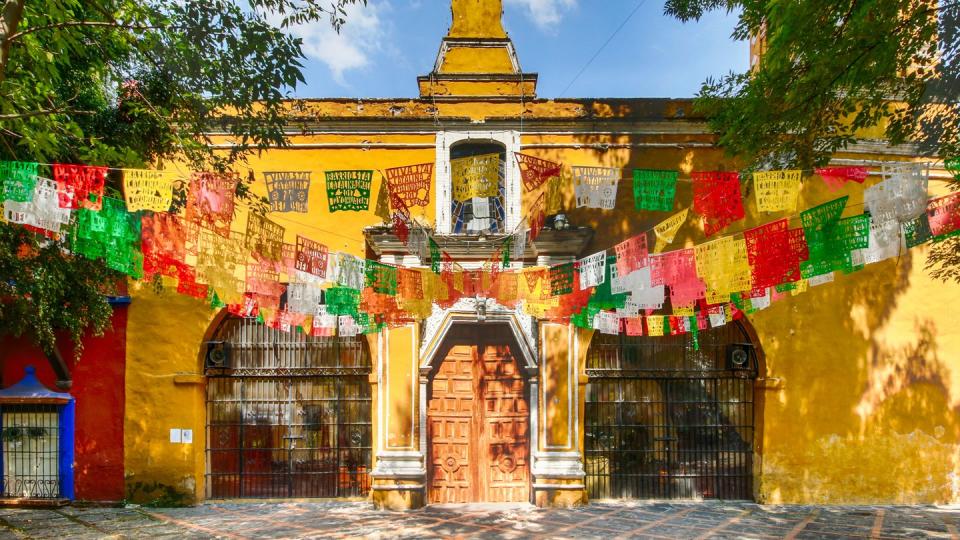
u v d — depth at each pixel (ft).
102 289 36.47
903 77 29.94
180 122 33.96
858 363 39.55
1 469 38.58
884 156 40.16
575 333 38.65
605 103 40.29
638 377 39.93
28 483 38.47
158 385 38.63
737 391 40.01
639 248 26.71
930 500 39.04
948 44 26.58
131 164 30.35
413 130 40.19
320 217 39.45
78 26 26.81
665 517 35.24
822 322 39.68
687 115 39.96
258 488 39.32
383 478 37.24
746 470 39.60
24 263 29.25
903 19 26.53
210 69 31.65
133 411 38.50
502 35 41.24
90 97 32.65
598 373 39.70
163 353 38.81
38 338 34.01
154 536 31.55
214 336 39.75
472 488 39.09
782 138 33.04
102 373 38.86
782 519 34.91
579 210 39.45
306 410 39.78
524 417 39.68
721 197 23.80
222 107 35.17
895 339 39.81
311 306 29.55
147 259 24.66
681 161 39.96
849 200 39.63
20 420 38.91
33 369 39.11
